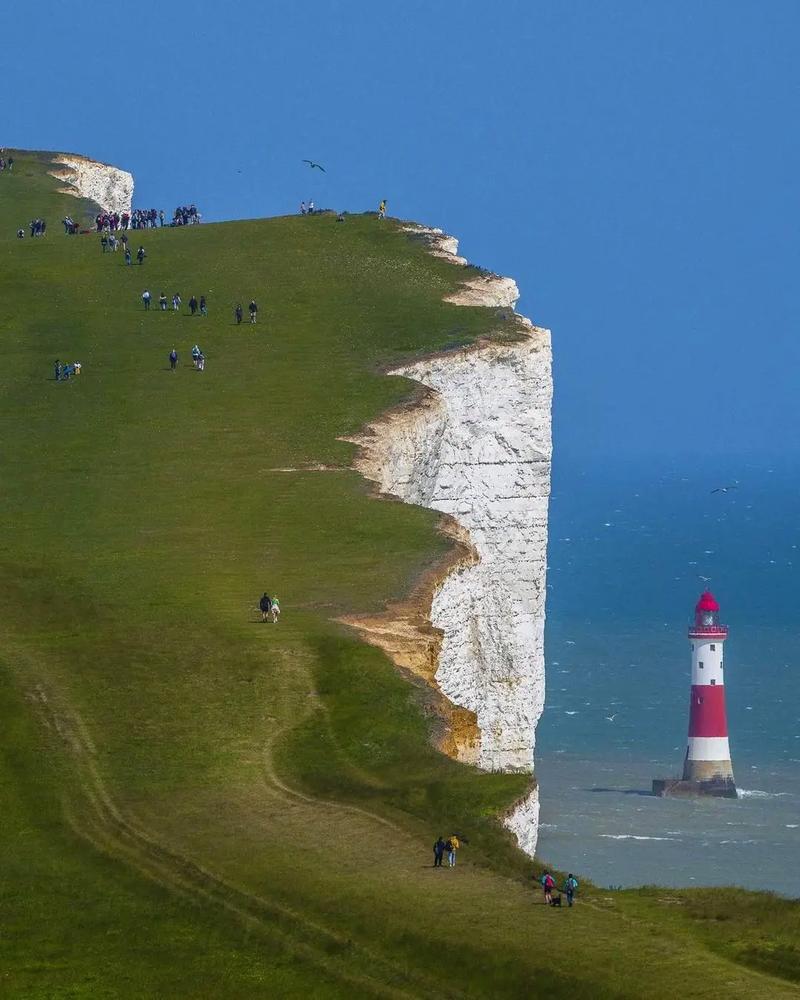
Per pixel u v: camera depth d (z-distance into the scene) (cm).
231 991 15400
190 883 17188
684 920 16488
